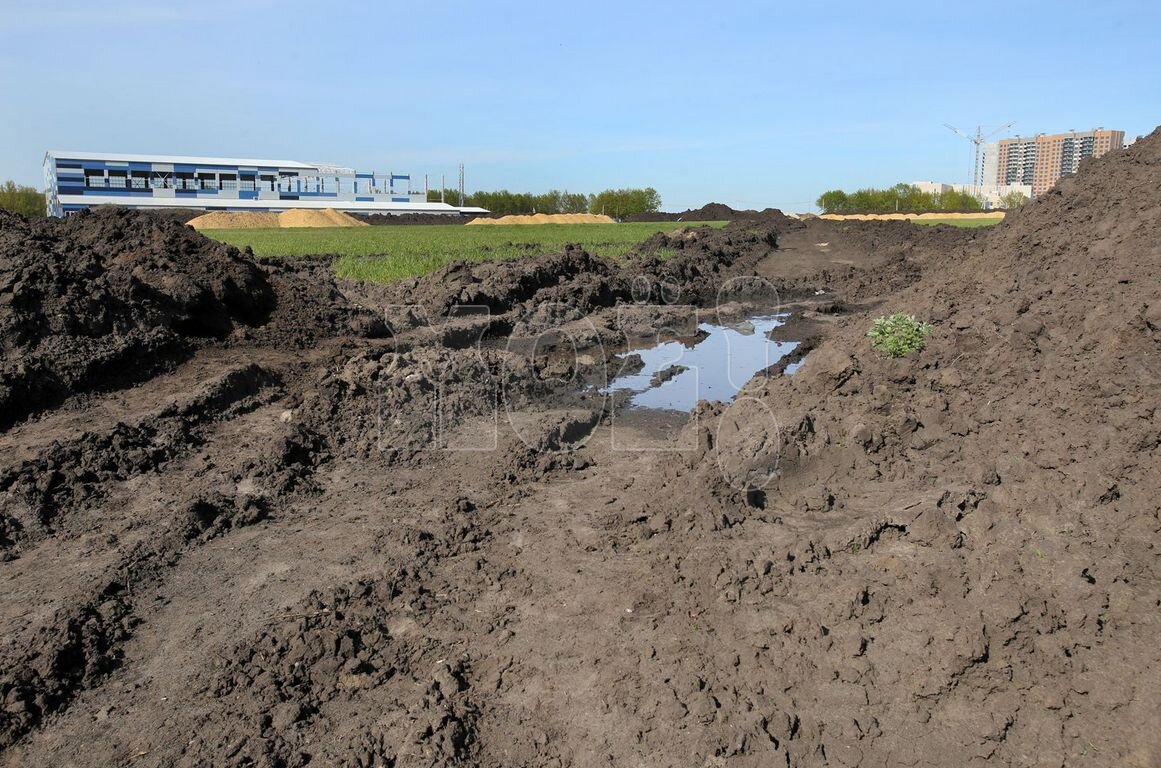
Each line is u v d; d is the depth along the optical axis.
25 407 8.68
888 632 4.65
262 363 11.20
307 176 87.38
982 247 10.58
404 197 95.75
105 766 4.11
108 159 75.00
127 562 6.13
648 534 6.27
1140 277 7.14
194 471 7.95
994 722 4.00
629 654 4.78
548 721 4.34
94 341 9.78
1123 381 6.19
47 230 12.34
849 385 8.27
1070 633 4.41
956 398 7.42
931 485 6.35
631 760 4.01
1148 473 5.43
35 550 6.41
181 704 4.59
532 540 6.45
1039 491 5.54
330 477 8.06
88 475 7.54
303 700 4.59
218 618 5.43
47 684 4.68
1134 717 3.90
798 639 4.71
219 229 49.59
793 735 4.08
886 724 4.10
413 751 4.09
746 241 31.67
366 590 5.69
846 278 24.84
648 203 96.56
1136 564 4.78
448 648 5.05
